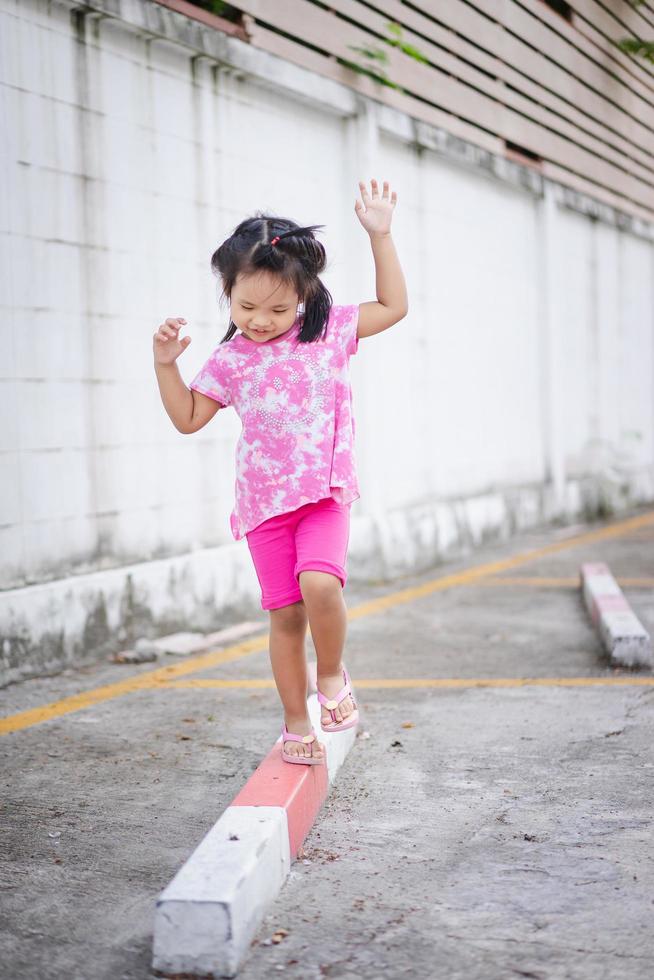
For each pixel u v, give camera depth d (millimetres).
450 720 4133
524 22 9680
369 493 7629
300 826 2912
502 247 9789
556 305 10703
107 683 4797
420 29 7980
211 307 6113
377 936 2428
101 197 5320
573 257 11469
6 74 4773
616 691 4492
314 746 3119
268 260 2791
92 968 2332
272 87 6504
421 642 5629
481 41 8883
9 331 4816
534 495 10312
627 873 2713
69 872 2822
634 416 13297
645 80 12797
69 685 4762
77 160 5172
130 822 3160
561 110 10602
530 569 8117
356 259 7418
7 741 3961
